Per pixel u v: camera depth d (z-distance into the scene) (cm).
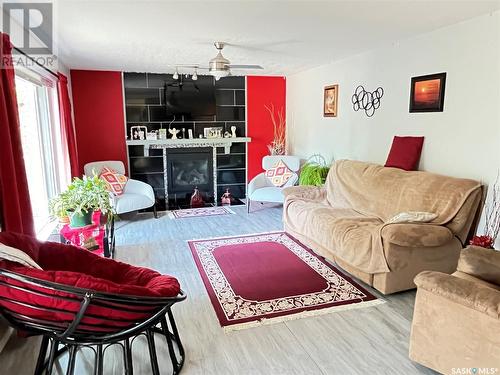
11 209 221
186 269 342
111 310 159
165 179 614
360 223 333
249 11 265
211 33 328
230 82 629
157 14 270
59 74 412
